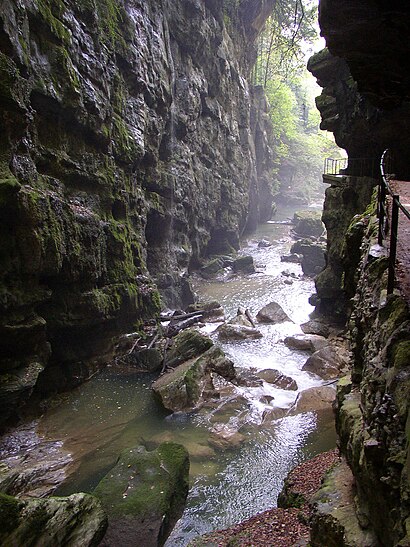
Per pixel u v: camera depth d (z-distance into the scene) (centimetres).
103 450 1214
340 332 2033
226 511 990
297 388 1571
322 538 582
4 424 1258
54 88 1388
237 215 3859
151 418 1379
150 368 1681
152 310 2019
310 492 916
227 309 2464
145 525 870
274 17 4622
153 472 993
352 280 1189
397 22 556
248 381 1585
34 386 1370
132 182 2019
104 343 1716
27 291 1255
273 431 1309
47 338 1427
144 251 2102
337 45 625
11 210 1161
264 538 796
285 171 6675
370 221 1028
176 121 2733
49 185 1388
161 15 2455
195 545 836
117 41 1877
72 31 1510
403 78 667
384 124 1661
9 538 681
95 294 1584
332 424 1336
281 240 4366
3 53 1143
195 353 1700
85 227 1520
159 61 2331
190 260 3083
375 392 491
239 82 4097
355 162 1961
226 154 3778
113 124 1806
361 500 542
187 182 2822
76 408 1434
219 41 3409
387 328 523
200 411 1410
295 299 2636
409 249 749
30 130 1316
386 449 411
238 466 1149
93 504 827
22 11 1223
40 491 1033
